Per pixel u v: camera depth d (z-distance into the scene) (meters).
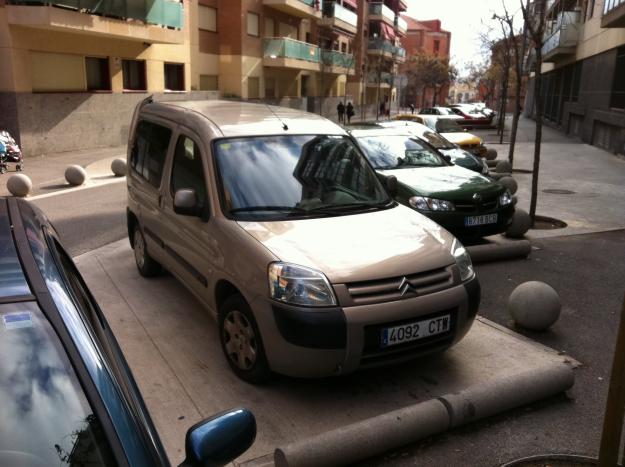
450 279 4.14
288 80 39.34
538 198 12.39
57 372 1.61
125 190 12.92
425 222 4.76
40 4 17.45
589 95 26.91
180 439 3.55
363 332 3.73
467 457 3.45
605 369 4.57
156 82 24.81
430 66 81.75
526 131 36.81
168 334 5.04
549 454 3.42
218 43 32.25
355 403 3.98
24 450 1.50
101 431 1.54
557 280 6.76
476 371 4.45
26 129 18.27
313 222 4.39
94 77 21.64
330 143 5.24
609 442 2.77
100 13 19.44
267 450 3.45
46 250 2.00
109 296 5.95
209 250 4.51
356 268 3.85
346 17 47.59
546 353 4.77
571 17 30.45
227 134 4.90
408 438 3.44
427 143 9.24
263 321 3.84
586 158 20.56
